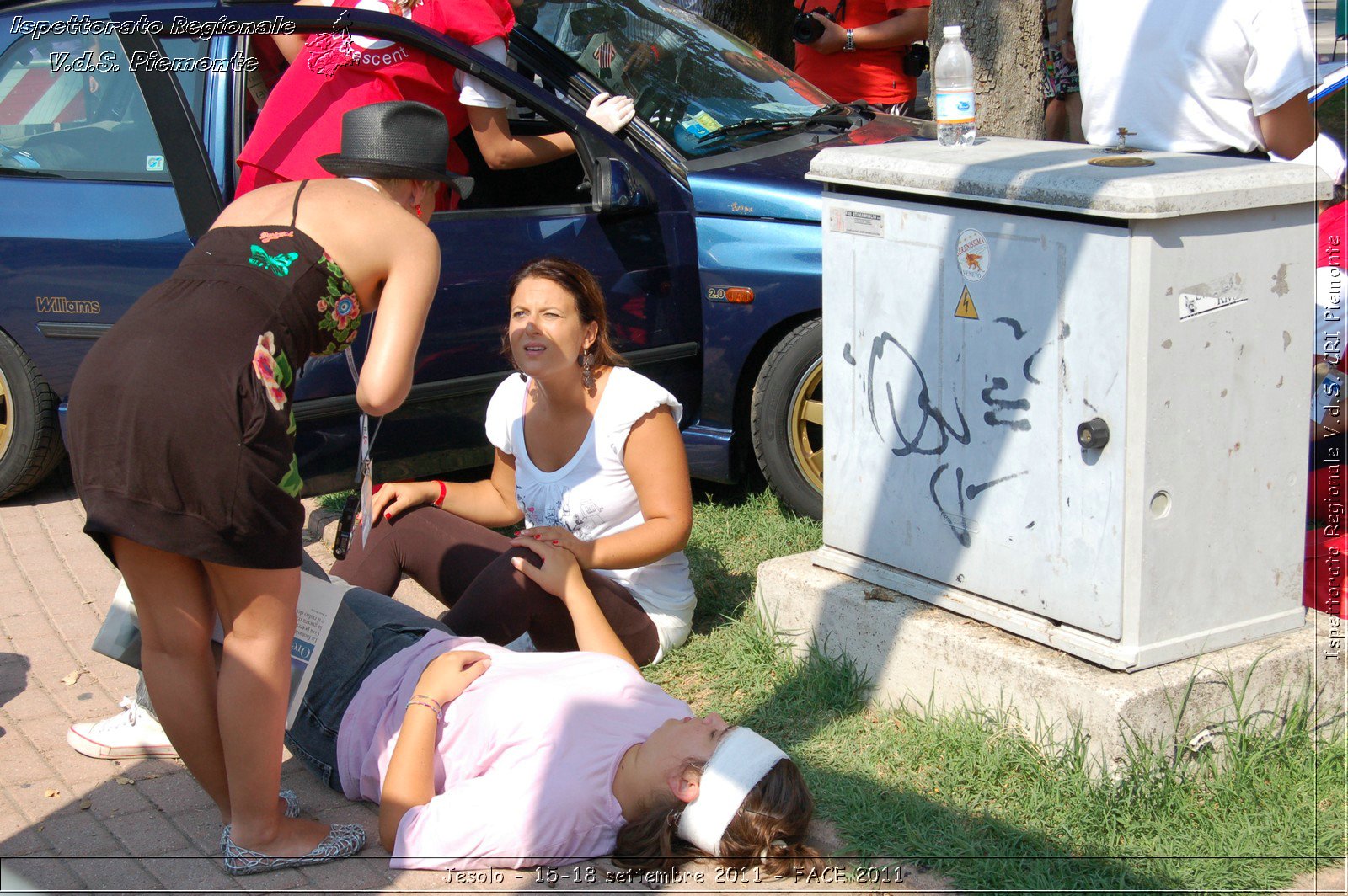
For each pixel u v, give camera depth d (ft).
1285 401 17.53
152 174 27.71
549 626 20.16
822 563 21.71
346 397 26.76
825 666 20.59
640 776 15.55
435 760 16.74
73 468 14.61
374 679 17.65
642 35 31.89
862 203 19.61
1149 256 15.88
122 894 15.81
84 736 19.33
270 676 15.39
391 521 21.98
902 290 19.24
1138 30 23.93
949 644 18.78
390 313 15.37
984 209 17.84
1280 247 16.90
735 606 24.31
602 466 20.95
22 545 28.48
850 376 20.53
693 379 28.89
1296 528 18.15
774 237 27.17
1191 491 17.01
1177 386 16.51
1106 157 17.67
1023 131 28.58
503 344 22.56
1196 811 16.69
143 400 14.01
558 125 27.58
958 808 17.02
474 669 16.89
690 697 20.97
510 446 22.12
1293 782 17.21
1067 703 17.19
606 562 20.30
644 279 27.89
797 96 32.12
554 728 15.98
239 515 14.35
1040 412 17.54
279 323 14.79
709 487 31.27
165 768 19.10
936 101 20.49
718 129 29.63
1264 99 22.79
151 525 14.16
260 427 14.39
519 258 27.37
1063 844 16.11
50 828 17.43
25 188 28.32
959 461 18.97
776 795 15.24
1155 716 16.81
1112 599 17.10
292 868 16.19
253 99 27.43
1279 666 17.76
